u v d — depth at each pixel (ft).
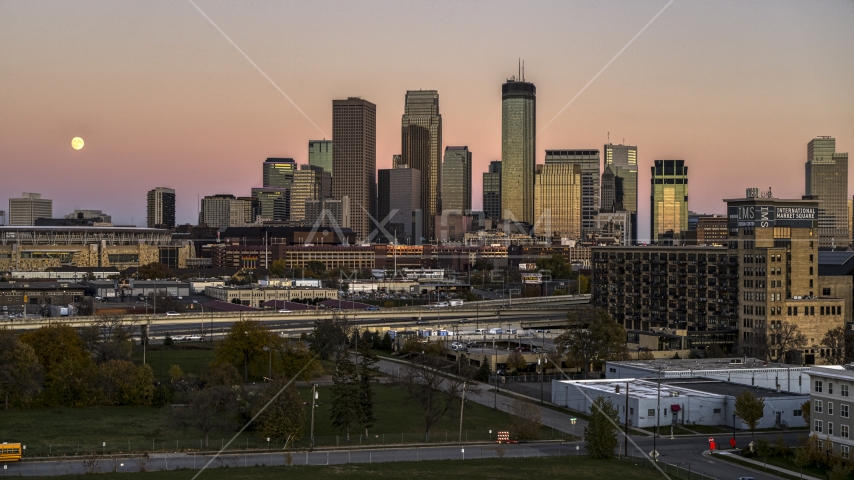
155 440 645.10
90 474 536.01
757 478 563.48
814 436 608.19
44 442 629.10
